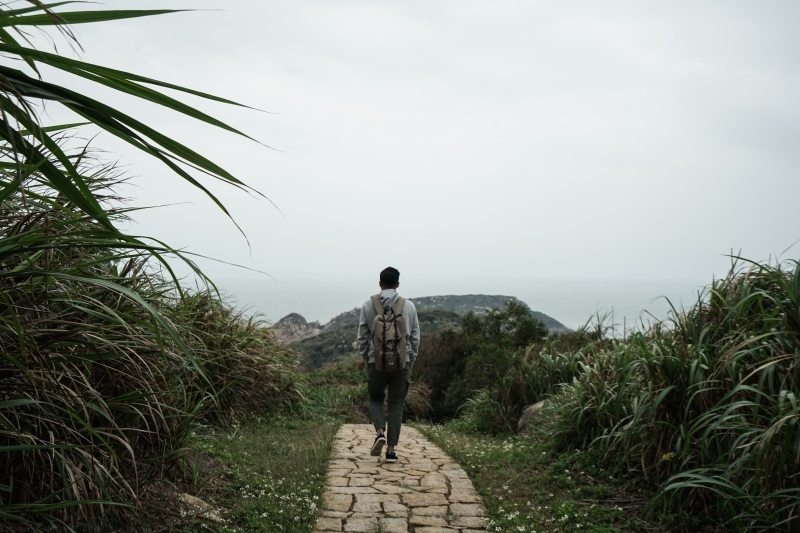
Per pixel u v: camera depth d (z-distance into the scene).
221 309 6.75
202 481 3.88
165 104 1.36
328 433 7.06
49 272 1.65
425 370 12.80
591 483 4.30
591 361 7.70
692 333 4.26
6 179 2.00
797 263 3.51
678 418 3.89
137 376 3.07
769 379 3.21
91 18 1.26
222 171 1.37
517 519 3.75
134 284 3.09
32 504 1.97
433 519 3.85
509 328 13.39
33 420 2.42
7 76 1.18
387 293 5.71
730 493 3.27
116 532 2.72
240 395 7.16
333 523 3.72
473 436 7.79
